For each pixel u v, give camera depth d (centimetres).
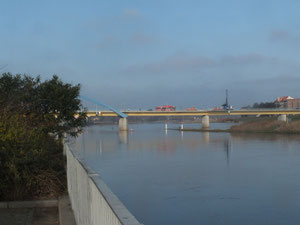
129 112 11706
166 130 12950
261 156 4419
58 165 1041
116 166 3741
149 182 2848
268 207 2067
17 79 1481
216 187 2648
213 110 12675
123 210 298
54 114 1527
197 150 5306
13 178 876
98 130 12862
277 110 11838
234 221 1841
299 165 3612
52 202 859
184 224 1802
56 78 1598
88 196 487
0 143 870
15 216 768
